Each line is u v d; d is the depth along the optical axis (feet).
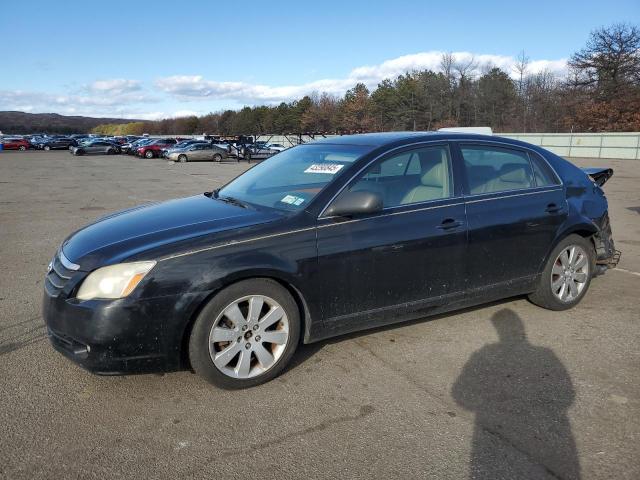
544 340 13.89
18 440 9.45
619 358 12.85
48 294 10.94
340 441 9.48
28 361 12.55
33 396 10.94
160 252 10.55
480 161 14.62
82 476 8.51
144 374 11.42
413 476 8.55
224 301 10.80
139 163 117.50
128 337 10.23
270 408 10.57
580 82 176.76
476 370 12.20
